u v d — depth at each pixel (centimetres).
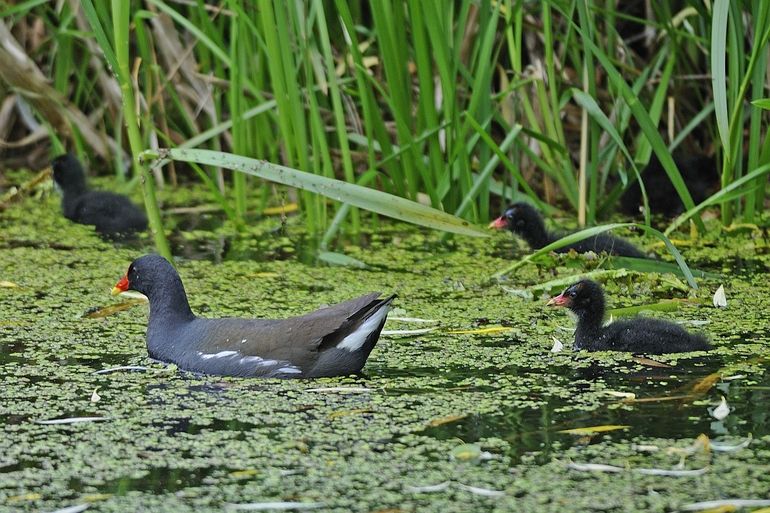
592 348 1075
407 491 749
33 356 1058
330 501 735
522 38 1727
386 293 1286
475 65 1541
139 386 970
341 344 994
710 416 876
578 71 1611
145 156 1213
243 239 1564
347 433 852
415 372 1005
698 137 1814
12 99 1859
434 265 1423
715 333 1117
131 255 1473
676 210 1698
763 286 1296
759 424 855
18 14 1738
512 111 1641
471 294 1284
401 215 1184
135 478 773
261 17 1466
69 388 965
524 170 1730
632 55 1712
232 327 1032
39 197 1803
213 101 1736
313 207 1563
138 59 1545
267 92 1673
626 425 859
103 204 1644
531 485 755
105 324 1170
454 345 1091
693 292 1267
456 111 1448
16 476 777
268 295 1274
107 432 859
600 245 1416
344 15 1391
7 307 1223
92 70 1881
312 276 1362
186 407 915
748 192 1410
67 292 1288
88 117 1861
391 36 1405
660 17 1537
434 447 823
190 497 742
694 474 768
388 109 1739
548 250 1270
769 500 727
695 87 1675
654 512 714
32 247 1516
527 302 1251
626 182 1520
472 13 1584
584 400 920
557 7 1416
